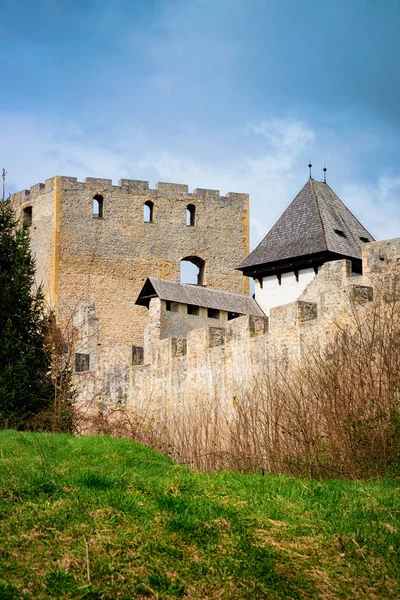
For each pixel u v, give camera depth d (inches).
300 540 586.6
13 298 1405.0
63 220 2534.5
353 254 2057.1
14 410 1337.4
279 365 1147.3
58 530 609.0
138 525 616.7
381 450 821.2
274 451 938.7
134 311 2556.6
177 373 1403.8
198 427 1264.8
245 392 1194.0
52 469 788.6
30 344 1416.1
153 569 549.3
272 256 2118.6
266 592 522.0
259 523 617.0
